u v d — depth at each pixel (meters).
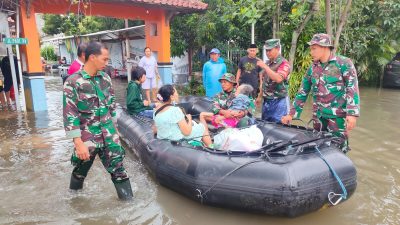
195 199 3.50
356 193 3.74
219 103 4.95
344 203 3.54
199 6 9.98
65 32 21.72
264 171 3.08
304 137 3.80
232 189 3.18
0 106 9.05
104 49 3.24
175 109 4.08
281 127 4.31
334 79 3.62
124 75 15.84
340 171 3.17
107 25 19.42
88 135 3.31
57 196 3.73
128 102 5.96
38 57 8.18
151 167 4.06
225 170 3.25
